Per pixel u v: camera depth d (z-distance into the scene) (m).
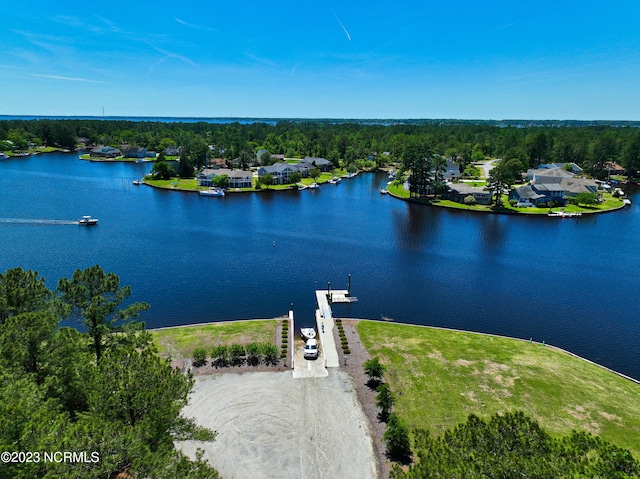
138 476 14.00
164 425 18.08
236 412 28.09
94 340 28.33
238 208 103.31
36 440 12.59
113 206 99.44
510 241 76.69
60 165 165.25
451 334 40.31
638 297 52.22
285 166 143.38
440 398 29.89
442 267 62.34
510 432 14.77
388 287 54.47
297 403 29.23
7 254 63.28
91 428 13.74
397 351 36.62
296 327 42.78
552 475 12.71
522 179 139.00
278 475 22.98
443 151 187.88
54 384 18.77
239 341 37.72
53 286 51.84
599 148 145.12
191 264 61.62
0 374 16.61
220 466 23.45
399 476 15.56
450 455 14.58
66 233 75.44
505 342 38.88
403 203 112.69
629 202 110.19
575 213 97.44
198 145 171.38
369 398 29.97
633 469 12.84
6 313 23.25
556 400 29.78
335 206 108.06
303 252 68.50
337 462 23.98
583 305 49.78
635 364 37.78
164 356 34.69
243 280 56.00
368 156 197.12
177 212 96.12
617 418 27.97
